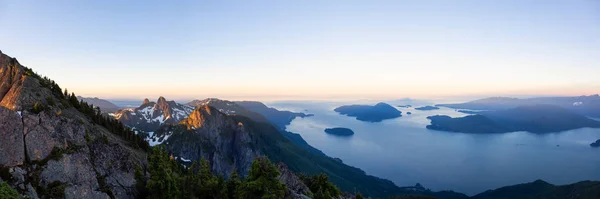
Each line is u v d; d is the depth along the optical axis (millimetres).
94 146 67312
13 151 55969
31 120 61031
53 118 64312
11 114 58438
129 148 87875
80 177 60125
